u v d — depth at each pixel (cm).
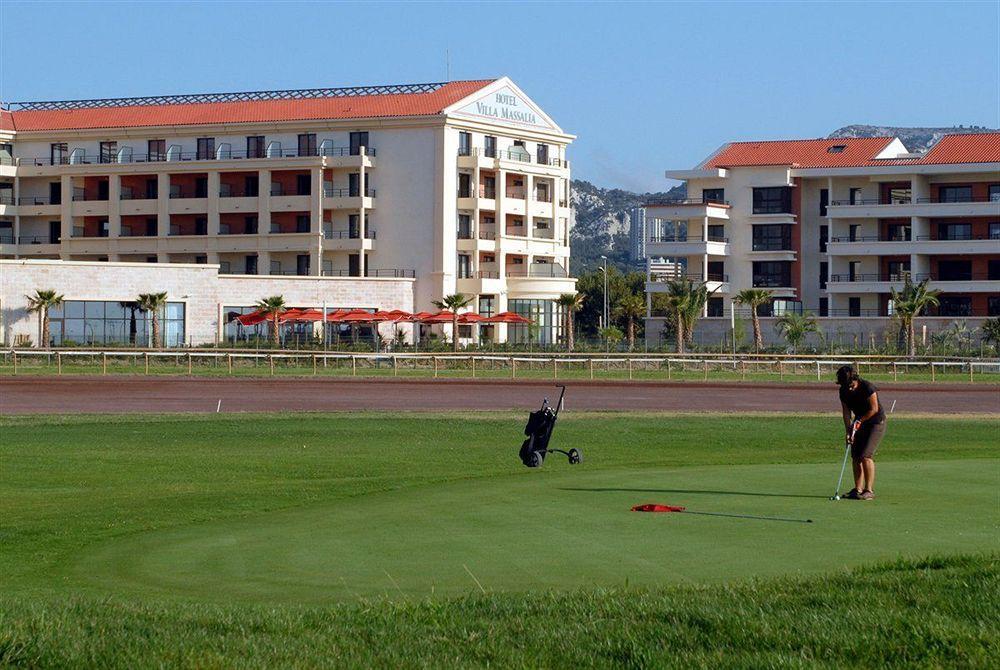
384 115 10169
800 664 903
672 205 10531
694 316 9012
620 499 1861
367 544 1509
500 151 10569
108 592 1266
